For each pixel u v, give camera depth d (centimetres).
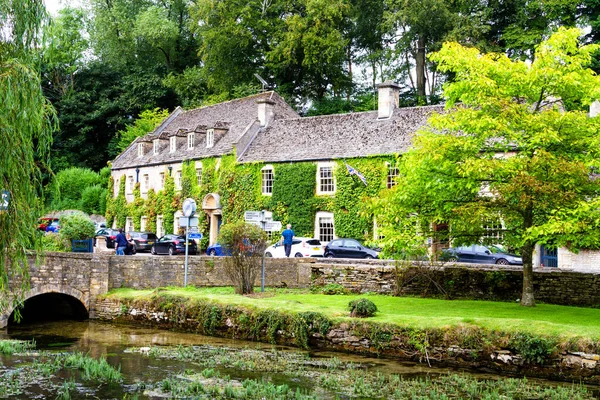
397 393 1216
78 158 6131
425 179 1811
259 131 4003
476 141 1736
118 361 1523
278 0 5131
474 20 4200
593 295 1952
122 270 2300
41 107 1175
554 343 1347
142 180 4778
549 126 1653
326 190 3497
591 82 1722
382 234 1922
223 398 1187
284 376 1374
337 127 3675
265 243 2228
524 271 1922
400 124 3431
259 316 1802
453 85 1788
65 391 1216
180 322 1986
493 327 1446
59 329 2020
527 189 1634
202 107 4894
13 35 1223
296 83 5275
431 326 1522
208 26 5119
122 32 5972
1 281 1230
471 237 1925
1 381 1295
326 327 1666
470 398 1188
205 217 4031
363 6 4866
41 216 1220
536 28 4188
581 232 1669
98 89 6247
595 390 1242
